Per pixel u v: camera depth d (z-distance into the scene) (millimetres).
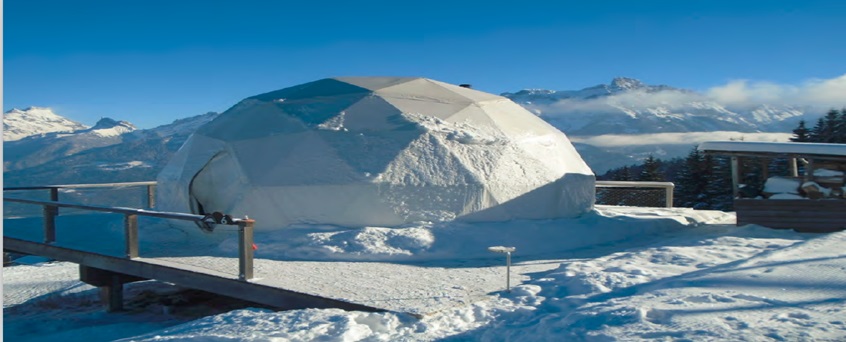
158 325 7145
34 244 8898
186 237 9617
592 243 9328
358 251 8125
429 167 9555
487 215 9594
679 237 9508
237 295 6535
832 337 3535
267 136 10023
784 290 4734
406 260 8008
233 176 9820
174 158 11125
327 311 5180
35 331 7047
